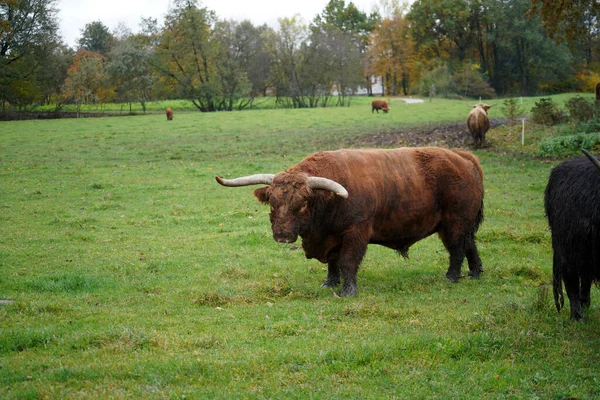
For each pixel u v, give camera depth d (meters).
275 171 23.86
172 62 75.38
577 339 7.17
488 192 19.16
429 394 5.79
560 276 7.87
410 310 8.39
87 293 9.67
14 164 26.61
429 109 56.41
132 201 18.72
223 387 5.88
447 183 10.22
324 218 9.28
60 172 24.41
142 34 74.69
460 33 97.31
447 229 10.40
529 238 13.32
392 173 9.85
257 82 80.25
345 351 6.64
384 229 9.95
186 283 10.26
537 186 19.72
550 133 28.77
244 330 7.64
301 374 6.18
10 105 75.06
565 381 6.07
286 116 52.22
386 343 6.90
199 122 48.00
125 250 12.73
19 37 67.75
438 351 6.73
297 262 11.75
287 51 77.88
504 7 90.62
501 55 95.12
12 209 17.50
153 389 5.74
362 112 55.59
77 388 5.77
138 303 9.13
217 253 12.41
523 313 8.04
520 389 5.94
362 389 5.85
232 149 30.98
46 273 10.91
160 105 81.75
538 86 91.75
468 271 11.25
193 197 19.16
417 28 97.56
